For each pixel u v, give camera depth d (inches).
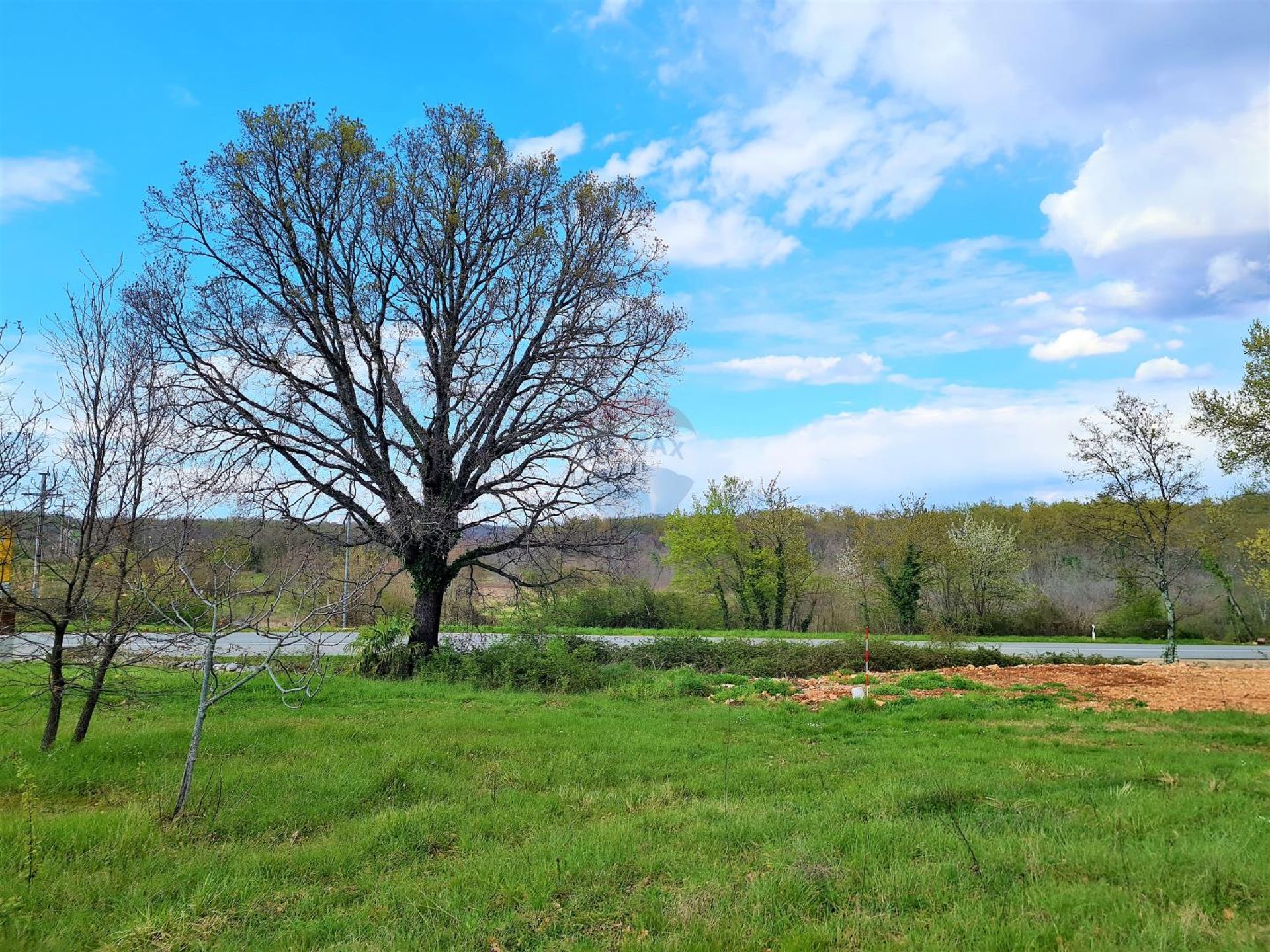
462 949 173.8
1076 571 1610.5
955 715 536.4
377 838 254.2
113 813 268.2
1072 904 177.2
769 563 1621.6
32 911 193.2
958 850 223.1
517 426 816.3
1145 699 593.9
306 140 726.5
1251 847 215.9
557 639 835.4
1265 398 971.3
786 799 306.5
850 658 866.8
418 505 775.1
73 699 495.2
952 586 1523.1
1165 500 977.5
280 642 301.1
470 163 788.0
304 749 381.1
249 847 248.7
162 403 394.3
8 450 323.3
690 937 171.9
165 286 684.1
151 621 368.5
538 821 277.3
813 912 186.1
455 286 802.2
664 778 352.8
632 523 871.7
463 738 418.3
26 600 344.5
